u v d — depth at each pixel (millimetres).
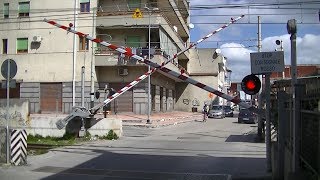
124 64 41062
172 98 61500
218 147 18594
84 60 42500
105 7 43750
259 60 11172
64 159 14609
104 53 42062
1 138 13391
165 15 47219
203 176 11445
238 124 38719
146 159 14680
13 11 44906
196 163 13812
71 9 43281
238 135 25406
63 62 43250
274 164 10688
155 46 42750
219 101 72875
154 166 13195
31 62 44156
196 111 65375
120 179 11070
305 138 8844
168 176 11500
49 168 12742
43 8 43906
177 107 66188
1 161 13336
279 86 16125
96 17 42406
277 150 10570
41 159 14570
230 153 16469
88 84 42219
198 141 21297
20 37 44625
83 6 43219
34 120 21719
